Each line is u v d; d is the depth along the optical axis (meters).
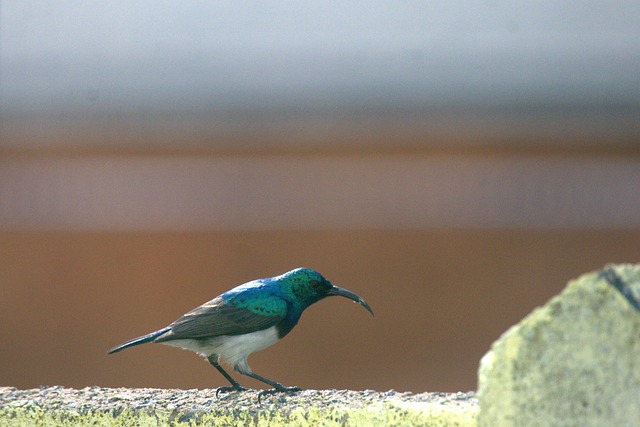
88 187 15.81
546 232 15.46
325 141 15.87
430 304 15.48
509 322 15.41
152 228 15.66
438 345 15.42
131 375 15.48
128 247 15.63
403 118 15.80
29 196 15.77
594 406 4.67
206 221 15.66
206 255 15.59
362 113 15.80
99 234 15.67
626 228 15.39
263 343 7.62
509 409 4.71
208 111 15.91
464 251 15.50
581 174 15.66
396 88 15.98
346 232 15.56
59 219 15.73
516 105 15.73
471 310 15.45
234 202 15.70
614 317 4.70
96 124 15.92
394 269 15.52
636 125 15.62
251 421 5.99
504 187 15.62
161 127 15.96
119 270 15.59
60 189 15.82
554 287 15.36
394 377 15.48
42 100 16.03
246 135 15.91
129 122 15.92
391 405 5.86
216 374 15.42
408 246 15.56
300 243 15.59
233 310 7.50
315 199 15.70
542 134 15.78
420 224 15.57
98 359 15.48
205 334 7.43
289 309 7.72
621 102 15.66
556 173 15.66
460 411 5.67
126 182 15.84
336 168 15.81
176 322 7.56
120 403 6.25
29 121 15.91
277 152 15.92
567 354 4.70
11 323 15.59
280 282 7.83
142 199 15.77
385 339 15.52
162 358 15.34
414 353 15.46
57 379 15.48
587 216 15.52
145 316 15.46
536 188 15.62
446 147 15.82
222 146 15.95
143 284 15.55
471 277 15.48
